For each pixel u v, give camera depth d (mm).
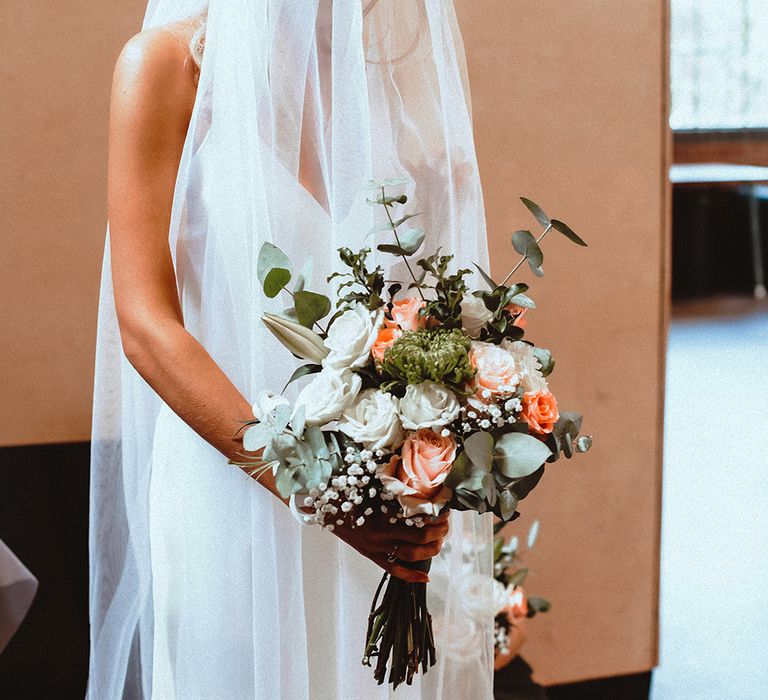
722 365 6637
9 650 2566
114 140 1394
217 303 1421
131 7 2518
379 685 1444
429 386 1147
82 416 2668
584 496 2824
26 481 2611
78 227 2590
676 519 4363
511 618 2262
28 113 2520
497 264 2639
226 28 1369
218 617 1440
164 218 1390
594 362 2756
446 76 1425
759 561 3955
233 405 1312
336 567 1447
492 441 1129
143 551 1604
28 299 2600
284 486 1146
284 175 1385
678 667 3201
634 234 2709
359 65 1361
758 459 5035
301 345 1213
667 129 2676
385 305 1270
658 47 2627
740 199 8617
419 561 1272
